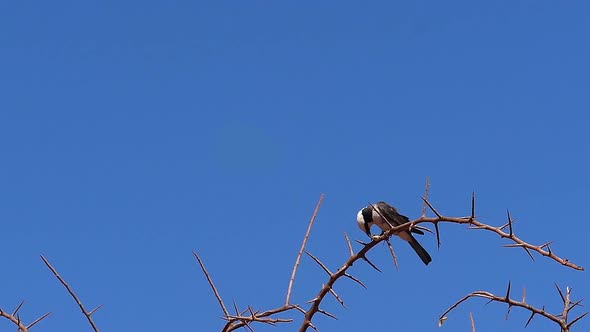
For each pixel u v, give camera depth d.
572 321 5.18
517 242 5.30
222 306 5.19
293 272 5.36
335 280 5.49
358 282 5.51
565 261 5.09
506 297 5.29
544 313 5.26
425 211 5.89
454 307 5.45
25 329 5.25
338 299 5.45
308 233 5.45
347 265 5.55
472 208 5.55
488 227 5.48
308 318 5.46
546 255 5.14
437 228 5.83
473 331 5.24
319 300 5.46
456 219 5.66
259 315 5.26
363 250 5.81
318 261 5.50
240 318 5.17
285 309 5.27
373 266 5.72
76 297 5.15
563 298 5.27
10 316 5.27
